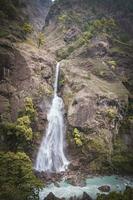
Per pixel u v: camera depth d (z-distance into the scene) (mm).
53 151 60562
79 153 59656
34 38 93812
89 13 135000
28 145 55656
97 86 72000
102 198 37156
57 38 120500
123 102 71000
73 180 51750
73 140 60469
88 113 63062
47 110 63781
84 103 63312
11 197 34594
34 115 59156
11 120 57125
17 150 53594
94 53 91750
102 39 97375
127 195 36812
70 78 73062
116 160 59812
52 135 62188
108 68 84062
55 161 59094
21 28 84562
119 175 57719
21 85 63375
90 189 48656
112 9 143750
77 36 116688
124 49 96250
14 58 65625
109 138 63531
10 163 41344
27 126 55062
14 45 70375
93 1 143500
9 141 54188
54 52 105688
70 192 46625
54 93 70938
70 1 141750
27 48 73375
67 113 64625
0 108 57188
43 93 65062
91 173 56906
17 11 92375
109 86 76312
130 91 82688
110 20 121938
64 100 68312
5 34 73688
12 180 38188
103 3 144875
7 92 60531
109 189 48812
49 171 56219
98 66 83438
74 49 104062
